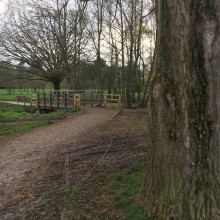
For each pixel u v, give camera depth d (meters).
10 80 24.47
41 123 9.67
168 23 2.15
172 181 2.22
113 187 3.38
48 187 3.52
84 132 7.70
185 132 2.09
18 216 2.73
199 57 1.98
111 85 29.47
